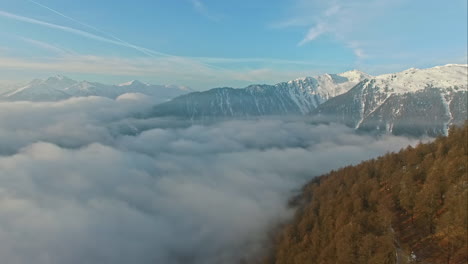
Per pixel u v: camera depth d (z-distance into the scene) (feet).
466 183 238.68
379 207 295.28
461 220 205.16
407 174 312.09
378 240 234.58
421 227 255.09
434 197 248.52
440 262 210.38
